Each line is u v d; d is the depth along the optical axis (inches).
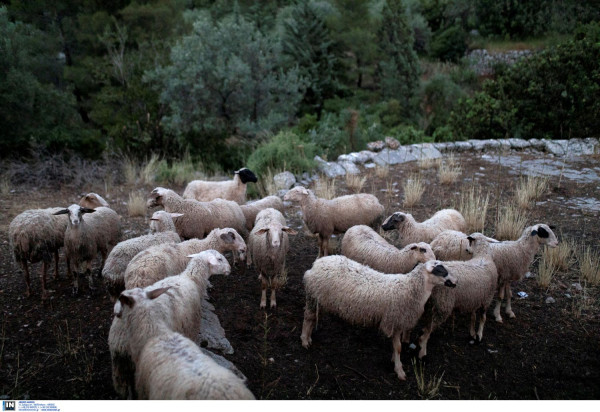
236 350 227.1
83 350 223.8
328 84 981.2
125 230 374.6
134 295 177.0
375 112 908.6
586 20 1050.7
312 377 213.0
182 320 192.9
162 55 639.1
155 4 684.1
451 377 215.3
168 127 576.4
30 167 508.1
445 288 215.9
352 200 326.6
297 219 403.2
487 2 1160.8
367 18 1048.8
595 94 594.2
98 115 608.4
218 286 290.7
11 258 320.8
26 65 577.6
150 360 161.5
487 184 454.3
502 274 254.8
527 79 637.3
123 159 549.3
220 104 621.9
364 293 213.2
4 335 233.0
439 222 298.8
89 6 650.2
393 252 255.8
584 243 334.3
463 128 652.7
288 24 986.7
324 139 571.8
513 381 211.9
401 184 461.7
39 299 269.0
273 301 267.1
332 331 248.7
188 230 308.5
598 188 438.6
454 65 1163.3
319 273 223.1
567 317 256.4
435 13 1285.7
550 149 555.2
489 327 252.4
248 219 341.4
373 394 204.1
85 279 294.5
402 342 240.7
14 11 636.1
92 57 652.1
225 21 705.0
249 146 582.6
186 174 514.3
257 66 653.9
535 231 252.4
